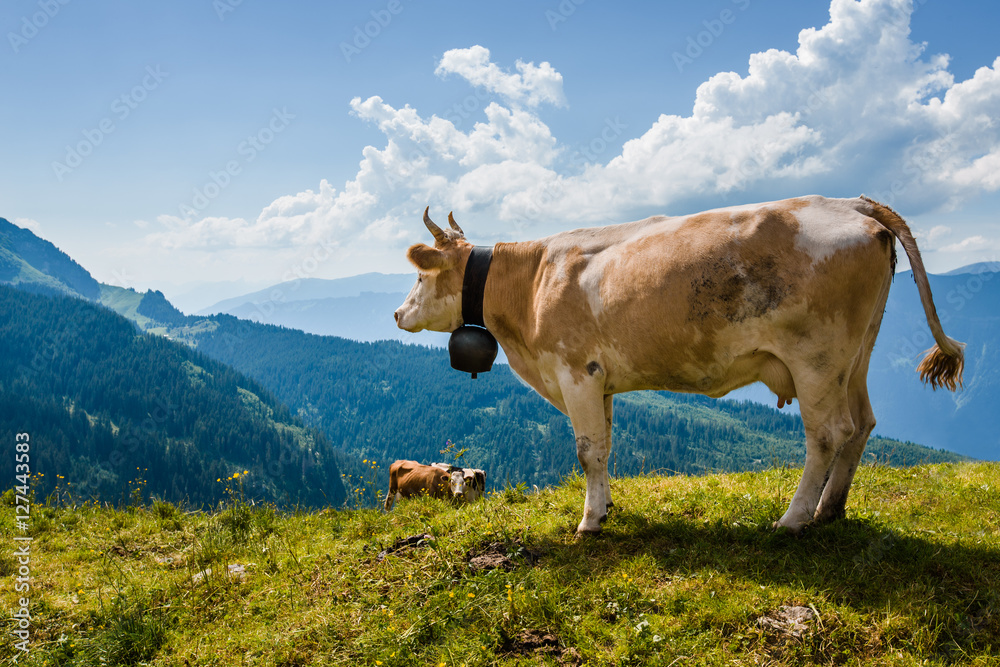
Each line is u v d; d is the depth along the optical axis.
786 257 4.65
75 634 4.92
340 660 4.09
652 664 3.53
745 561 4.45
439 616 4.31
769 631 3.68
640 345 5.20
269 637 4.50
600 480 5.49
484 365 6.49
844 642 3.55
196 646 4.57
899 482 6.70
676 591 4.16
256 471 184.00
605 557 4.86
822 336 4.59
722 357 4.99
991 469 7.14
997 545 4.47
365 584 5.04
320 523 7.42
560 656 3.77
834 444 4.68
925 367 4.93
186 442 193.12
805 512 4.75
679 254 4.98
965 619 3.60
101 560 6.71
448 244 6.52
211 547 6.66
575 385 5.52
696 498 6.07
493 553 5.14
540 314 5.69
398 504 8.13
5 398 184.12
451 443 8.40
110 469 173.62
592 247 5.60
